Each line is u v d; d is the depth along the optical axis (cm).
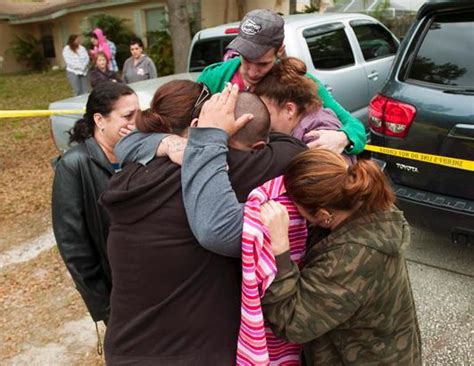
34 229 474
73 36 885
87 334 306
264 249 122
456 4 295
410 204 307
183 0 891
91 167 191
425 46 310
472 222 284
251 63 186
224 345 128
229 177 125
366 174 123
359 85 555
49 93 1412
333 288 123
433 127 292
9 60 2205
